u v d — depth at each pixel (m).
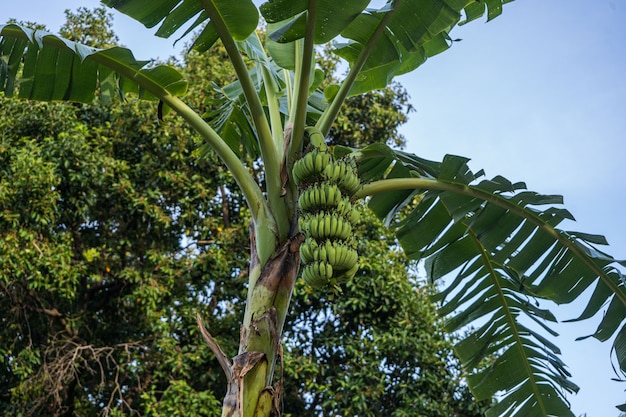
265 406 3.44
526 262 4.69
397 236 5.06
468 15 4.96
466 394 11.41
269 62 5.25
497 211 4.61
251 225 3.85
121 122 12.33
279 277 3.65
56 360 10.93
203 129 3.97
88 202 11.52
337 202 3.46
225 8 3.74
